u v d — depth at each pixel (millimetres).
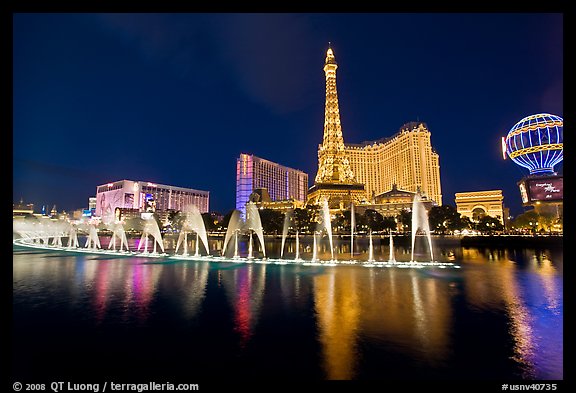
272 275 33031
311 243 95500
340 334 15172
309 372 11508
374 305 20438
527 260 46969
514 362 12227
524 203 112938
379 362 12281
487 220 115000
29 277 31797
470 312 18750
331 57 183500
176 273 34500
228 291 24875
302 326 16344
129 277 31891
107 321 17266
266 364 12148
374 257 53062
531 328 15914
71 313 18781
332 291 24719
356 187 172750
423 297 22594
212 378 11133
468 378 11047
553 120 109438
